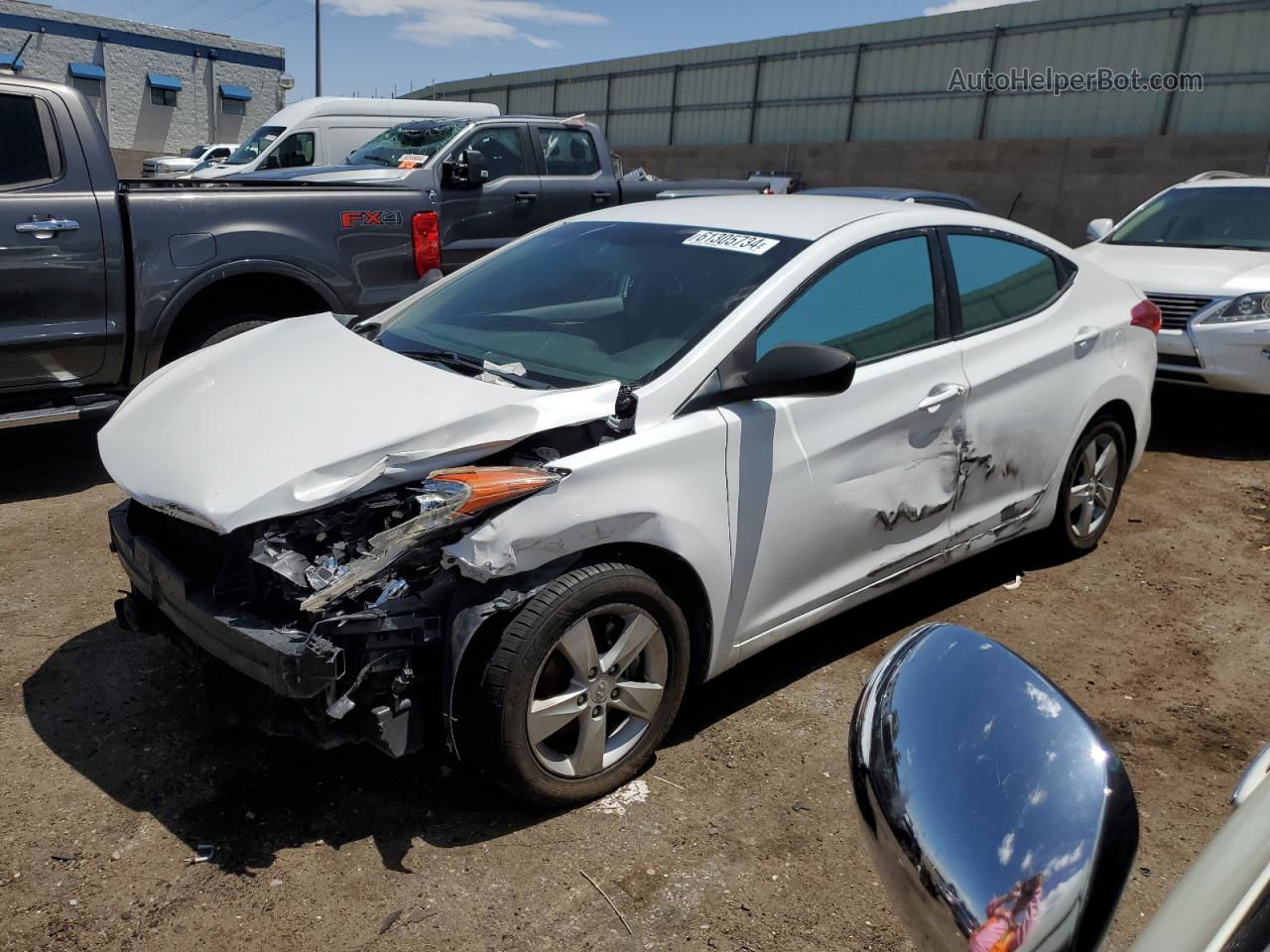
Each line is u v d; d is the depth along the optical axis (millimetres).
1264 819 1047
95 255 5215
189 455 2881
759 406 3154
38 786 2947
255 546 2615
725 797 3014
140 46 37625
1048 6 21922
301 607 2516
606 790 2977
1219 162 19188
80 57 36531
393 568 2596
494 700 2658
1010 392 3996
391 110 13867
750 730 3367
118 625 3533
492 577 2584
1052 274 4422
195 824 2811
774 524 3195
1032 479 4270
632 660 2922
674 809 2951
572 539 2699
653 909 2562
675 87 30312
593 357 3262
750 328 3193
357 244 6129
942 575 4676
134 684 3500
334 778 3027
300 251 5859
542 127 9547
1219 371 6676
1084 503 4742
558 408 2893
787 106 27406
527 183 9227
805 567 3350
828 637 4043
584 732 2865
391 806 2912
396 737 2637
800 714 3471
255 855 2699
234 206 5656
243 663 2582
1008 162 22078
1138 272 7141
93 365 5359
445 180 8672
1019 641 4066
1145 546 5098
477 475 2611
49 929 2430
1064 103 22094
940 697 1221
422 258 6418
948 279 3863
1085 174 21000
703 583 3037
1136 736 3428
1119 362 4613
